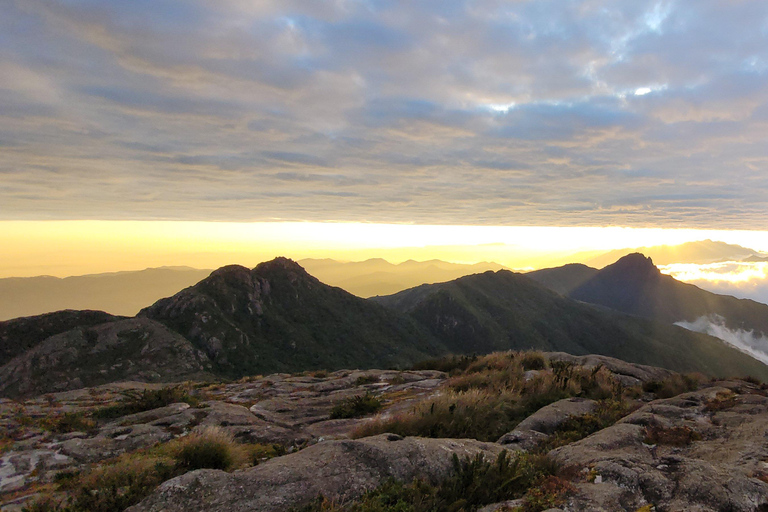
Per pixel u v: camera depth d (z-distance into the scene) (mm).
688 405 9484
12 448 7758
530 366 17516
